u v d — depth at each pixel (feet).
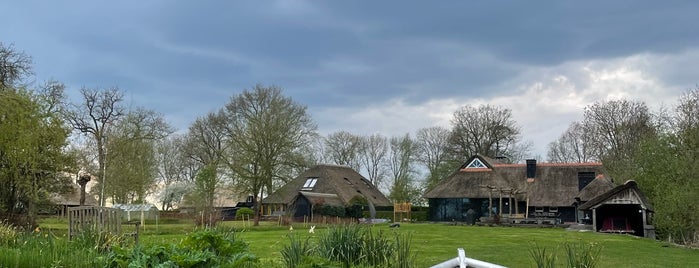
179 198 192.85
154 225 123.03
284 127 154.51
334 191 196.95
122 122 160.66
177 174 234.17
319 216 161.48
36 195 83.76
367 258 36.50
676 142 130.72
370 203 192.75
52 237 38.96
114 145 154.71
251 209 203.10
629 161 169.17
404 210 180.34
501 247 71.92
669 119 162.20
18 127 80.84
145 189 164.14
